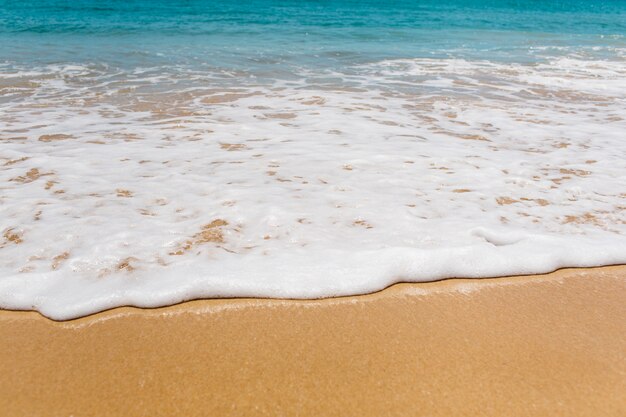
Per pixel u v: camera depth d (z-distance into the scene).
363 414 1.75
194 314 2.27
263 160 4.23
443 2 30.41
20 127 5.03
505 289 2.54
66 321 2.19
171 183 3.68
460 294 2.49
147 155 4.30
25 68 8.27
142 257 2.66
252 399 1.80
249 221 3.11
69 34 12.85
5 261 2.58
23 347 2.03
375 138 4.95
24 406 1.74
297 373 1.93
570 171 4.14
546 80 8.45
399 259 2.68
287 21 17.41
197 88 7.18
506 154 4.55
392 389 1.87
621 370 2.00
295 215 3.20
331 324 2.24
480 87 7.76
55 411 1.73
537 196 3.62
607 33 17.03
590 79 8.62
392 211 3.30
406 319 2.29
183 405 1.77
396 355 2.04
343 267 2.61
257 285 2.44
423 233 2.99
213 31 14.30
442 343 2.13
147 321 2.21
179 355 2.01
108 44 11.44
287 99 6.61
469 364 2.01
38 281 2.42
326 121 5.54
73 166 3.97
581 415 1.78
